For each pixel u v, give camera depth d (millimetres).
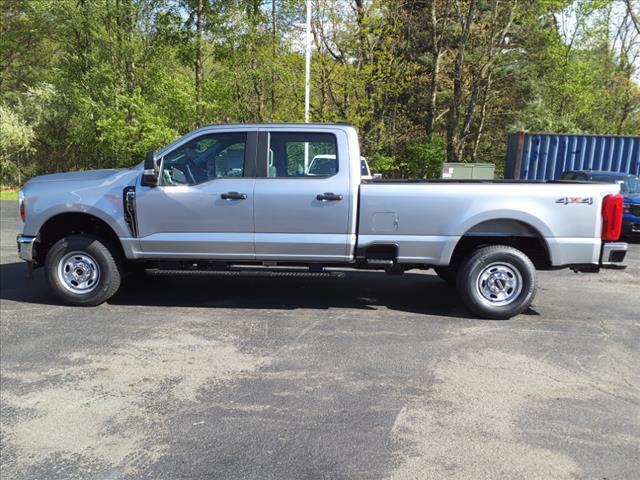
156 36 20391
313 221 5645
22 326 5344
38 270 7844
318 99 18062
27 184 6043
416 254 5656
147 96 20391
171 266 6016
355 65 18234
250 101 19203
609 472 2959
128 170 5996
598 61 28375
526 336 5293
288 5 17641
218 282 7359
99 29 20109
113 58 20344
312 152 5715
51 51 25672
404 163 20688
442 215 5574
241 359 4562
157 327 5371
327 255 5719
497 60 25047
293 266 5914
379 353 4746
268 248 5727
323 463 3021
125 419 3514
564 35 26141
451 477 2891
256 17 18375
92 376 4180
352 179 5625
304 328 5410
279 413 3613
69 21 20828
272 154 5746
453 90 25078
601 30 25422
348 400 3816
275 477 2885
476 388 4047
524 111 26781
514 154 16672
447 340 5121
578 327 5641
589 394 3977
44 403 3729
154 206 5715
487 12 24562
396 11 19094
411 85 22234
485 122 27719
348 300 6527
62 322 5484
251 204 5648
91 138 23156
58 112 23781
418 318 5836
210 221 5707
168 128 19031
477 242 5973
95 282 5973
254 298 6539
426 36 24719
